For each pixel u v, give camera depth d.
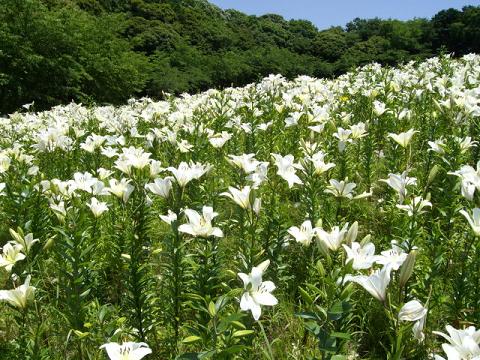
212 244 3.11
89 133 8.89
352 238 2.43
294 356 2.76
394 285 2.82
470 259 3.25
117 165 3.91
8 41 24.25
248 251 3.33
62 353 2.99
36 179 4.71
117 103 30.59
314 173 4.05
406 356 2.56
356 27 62.44
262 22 66.12
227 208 5.00
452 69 9.41
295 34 69.38
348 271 2.13
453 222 3.70
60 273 3.05
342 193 3.96
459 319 2.90
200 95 11.57
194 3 75.38
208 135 6.21
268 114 7.66
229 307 2.49
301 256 3.84
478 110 5.11
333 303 2.01
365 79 9.70
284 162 3.93
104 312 2.73
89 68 28.62
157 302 3.36
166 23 50.59
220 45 52.91
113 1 50.62
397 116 6.12
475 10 34.88
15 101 25.62
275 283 3.53
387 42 36.19
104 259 3.97
